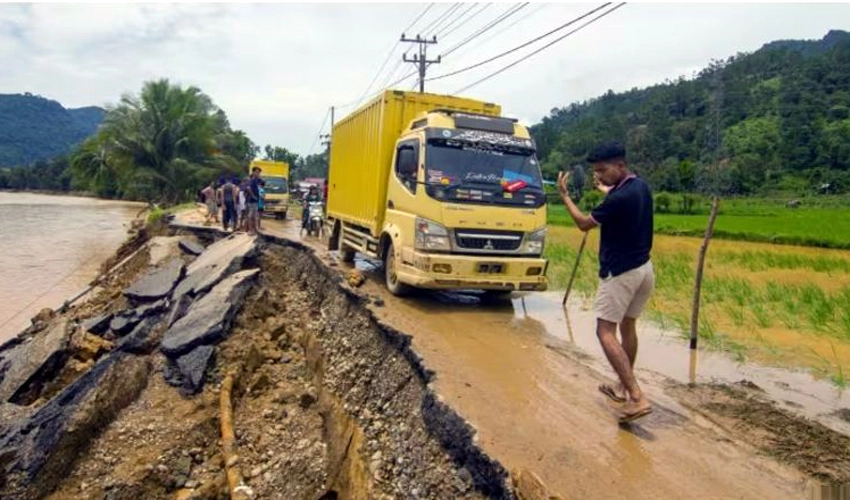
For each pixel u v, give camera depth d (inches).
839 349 306.8
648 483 166.4
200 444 299.1
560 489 161.8
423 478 199.9
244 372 367.6
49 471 261.0
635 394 197.2
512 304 404.2
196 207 1540.4
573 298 433.4
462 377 247.4
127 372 342.3
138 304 541.3
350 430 271.6
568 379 251.9
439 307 378.6
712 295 445.7
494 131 382.0
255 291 482.0
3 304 685.9
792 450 189.6
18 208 2297.0
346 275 469.7
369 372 311.3
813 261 693.3
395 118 420.5
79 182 2166.6
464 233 349.1
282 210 1166.3
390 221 398.9
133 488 263.4
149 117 1897.1
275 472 273.4
